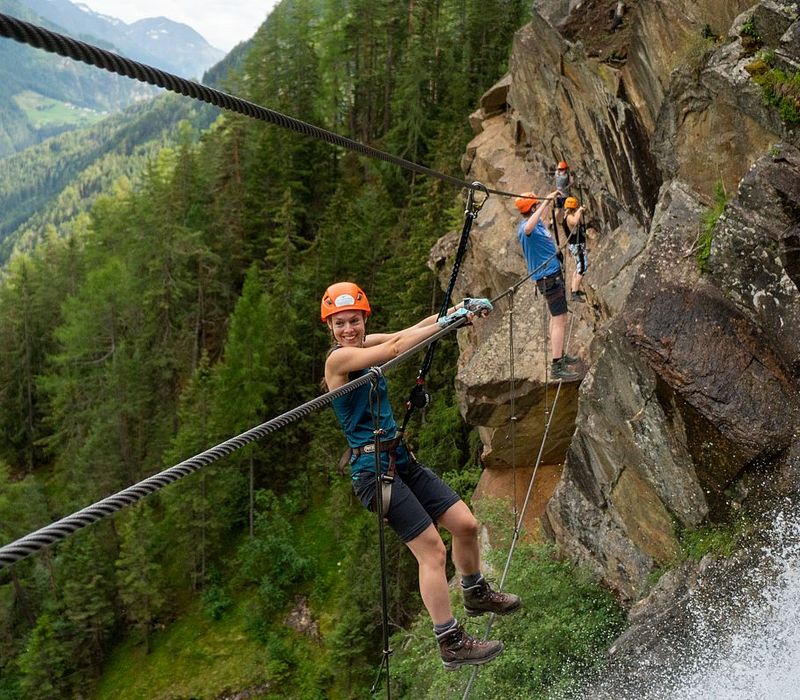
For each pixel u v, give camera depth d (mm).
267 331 41125
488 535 14617
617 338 8805
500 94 25109
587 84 14039
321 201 55844
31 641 36062
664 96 10711
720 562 8055
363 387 4473
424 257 35344
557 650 10688
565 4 14781
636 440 9172
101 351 51281
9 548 1913
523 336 14211
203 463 2729
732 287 8227
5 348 59125
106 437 45375
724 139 8977
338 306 4414
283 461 42219
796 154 7918
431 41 58594
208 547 39812
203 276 50938
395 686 18469
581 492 11617
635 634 8836
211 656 36062
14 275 64812
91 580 37906
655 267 8984
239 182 53969
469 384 13867
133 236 55344
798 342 7742
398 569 28469
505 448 14883
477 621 11875
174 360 48406
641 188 12812
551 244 11391
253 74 61938
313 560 38344
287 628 36156
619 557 10766
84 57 2334
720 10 9719
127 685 36344
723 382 8008
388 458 4469
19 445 59062
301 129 3867
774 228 7789
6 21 1987
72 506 44656
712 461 8172
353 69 68125
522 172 20125
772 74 8273
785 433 7727
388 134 57688
